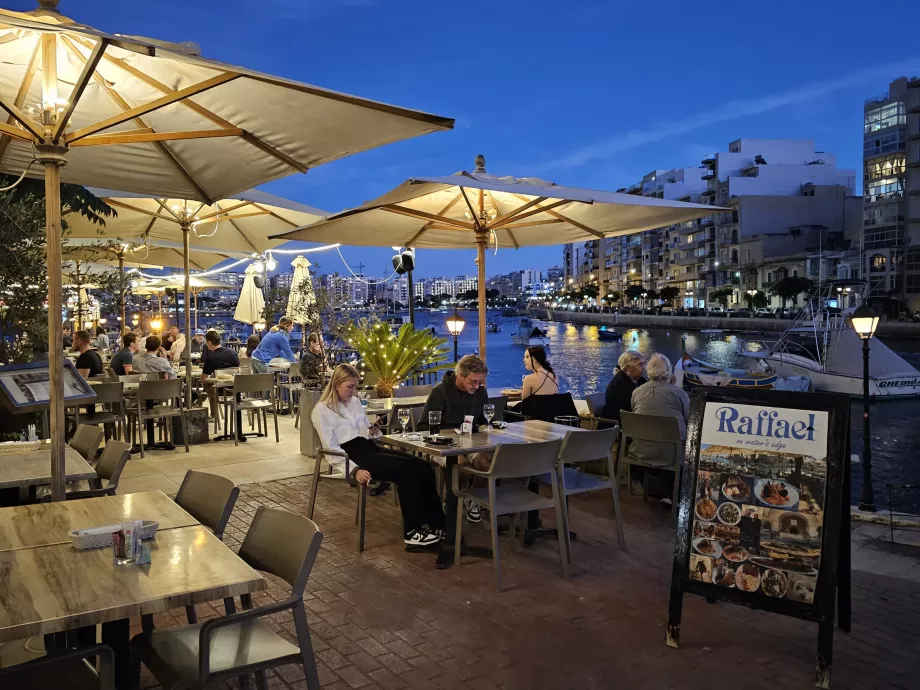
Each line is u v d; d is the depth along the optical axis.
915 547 5.71
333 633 4.18
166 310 25.20
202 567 2.68
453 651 3.96
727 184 93.75
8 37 3.81
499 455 4.87
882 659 3.92
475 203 8.26
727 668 3.80
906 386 30.47
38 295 6.81
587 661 3.86
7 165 5.28
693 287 105.56
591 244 152.00
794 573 3.78
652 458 6.64
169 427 10.20
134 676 2.96
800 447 3.89
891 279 68.62
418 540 5.55
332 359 10.84
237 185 5.42
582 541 5.86
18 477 4.19
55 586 2.49
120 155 5.10
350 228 8.13
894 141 68.44
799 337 37.12
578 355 57.50
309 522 2.89
